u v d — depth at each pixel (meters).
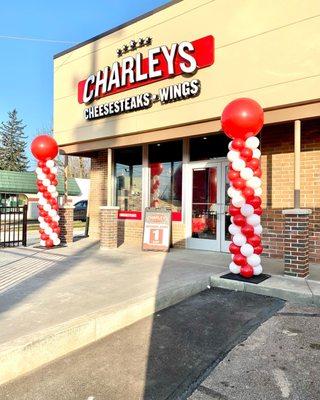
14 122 55.69
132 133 9.75
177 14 8.73
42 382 3.32
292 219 6.43
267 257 8.60
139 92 9.55
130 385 3.26
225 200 9.43
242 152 6.24
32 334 3.77
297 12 6.84
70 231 11.39
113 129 10.20
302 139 8.18
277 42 7.07
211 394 3.14
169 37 8.91
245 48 7.52
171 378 3.39
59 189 31.41
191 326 4.61
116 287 5.79
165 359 3.76
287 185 8.38
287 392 3.16
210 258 8.51
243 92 7.52
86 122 11.02
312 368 3.55
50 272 7.02
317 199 7.95
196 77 8.30
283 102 6.95
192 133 8.55
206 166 9.81
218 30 7.95
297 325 4.61
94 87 10.71
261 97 7.24
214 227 9.63
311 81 6.63
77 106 11.31
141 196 11.30
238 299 5.66
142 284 5.96
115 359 3.76
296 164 6.73
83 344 4.10
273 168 8.58
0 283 6.15
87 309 4.67
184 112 8.53
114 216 10.23
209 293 6.01
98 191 12.84
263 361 3.70
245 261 6.38
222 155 9.52
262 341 4.16
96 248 10.28
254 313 5.03
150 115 9.26
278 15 7.07
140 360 3.74
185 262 7.98
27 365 3.52
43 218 10.37
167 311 5.18
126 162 11.84
